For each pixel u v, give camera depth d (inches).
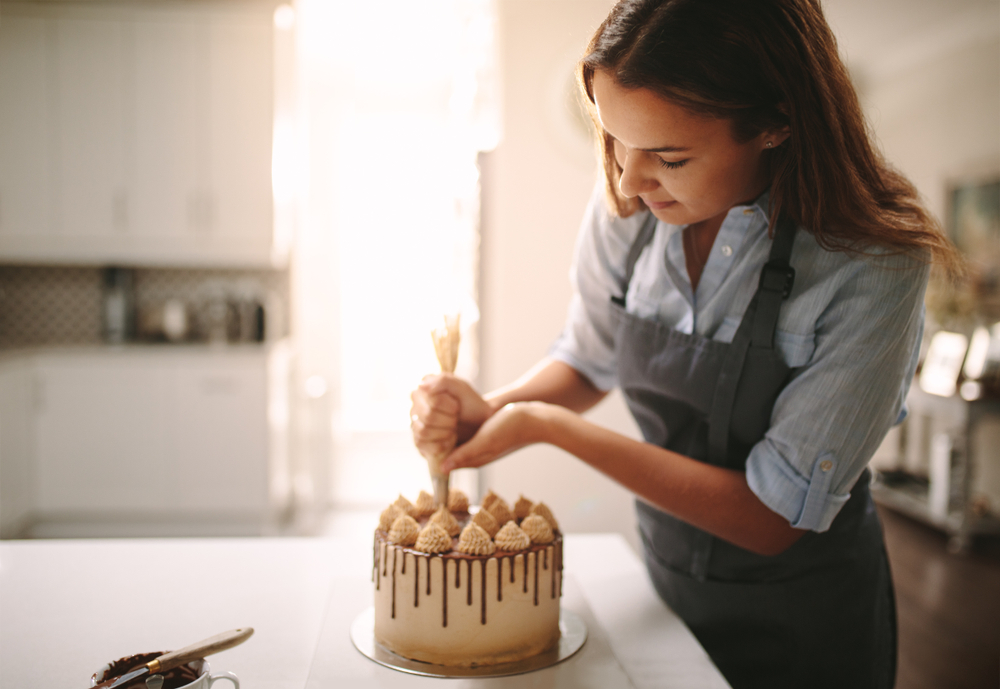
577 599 39.8
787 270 33.2
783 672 39.4
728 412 36.5
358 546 46.4
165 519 133.5
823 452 32.0
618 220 40.4
